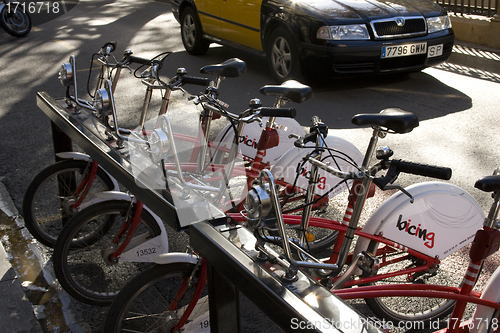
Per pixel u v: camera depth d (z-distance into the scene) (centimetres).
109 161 218
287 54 621
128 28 1048
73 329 249
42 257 307
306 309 141
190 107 207
